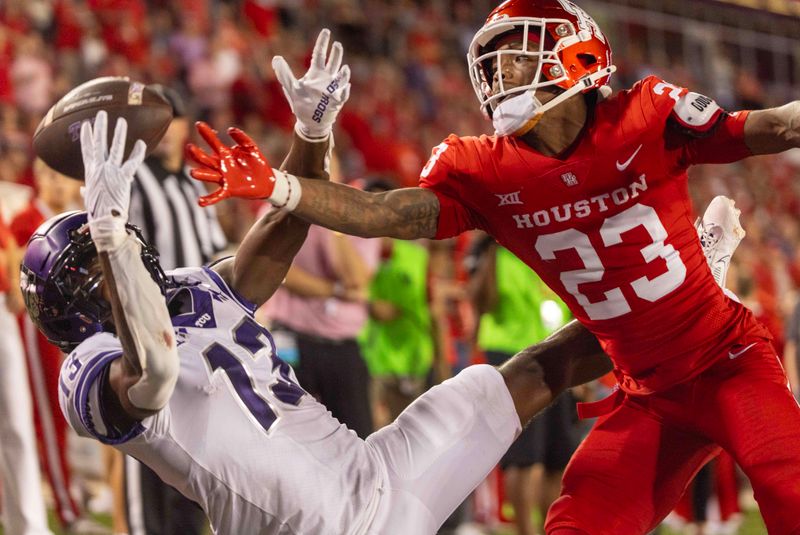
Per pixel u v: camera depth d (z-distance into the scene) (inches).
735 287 505.0
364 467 195.9
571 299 221.6
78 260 190.4
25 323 375.9
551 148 208.5
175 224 334.6
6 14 601.0
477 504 462.0
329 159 207.3
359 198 203.5
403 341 426.6
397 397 430.9
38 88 579.5
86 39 631.8
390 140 756.0
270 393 193.6
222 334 195.6
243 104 680.4
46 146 214.5
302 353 362.6
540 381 223.5
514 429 216.4
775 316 659.4
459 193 213.6
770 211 952.3
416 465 201.8
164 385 174.1
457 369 494.9
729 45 935.0
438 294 428.1
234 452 187.6
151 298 172.2
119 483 359.9
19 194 361.4
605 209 209.0
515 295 385.7
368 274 369.7
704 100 206.4
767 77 953.5
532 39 207.9
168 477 191.5
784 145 202.2
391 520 195.8
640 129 205.3
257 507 189.0
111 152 172.4
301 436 192.4
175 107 340.2
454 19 882.8
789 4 929.5
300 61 748.6
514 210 212.2
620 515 225.3
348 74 197.6
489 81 214.2
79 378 182.1
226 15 732.0
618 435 230.2
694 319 218.2
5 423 352.5
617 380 237.0
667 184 211.3
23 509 353.4
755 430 212.7
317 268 361.1
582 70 207.0
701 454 231.5
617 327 220.1
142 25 667.4
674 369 220.7
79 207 395.2
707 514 433.4
